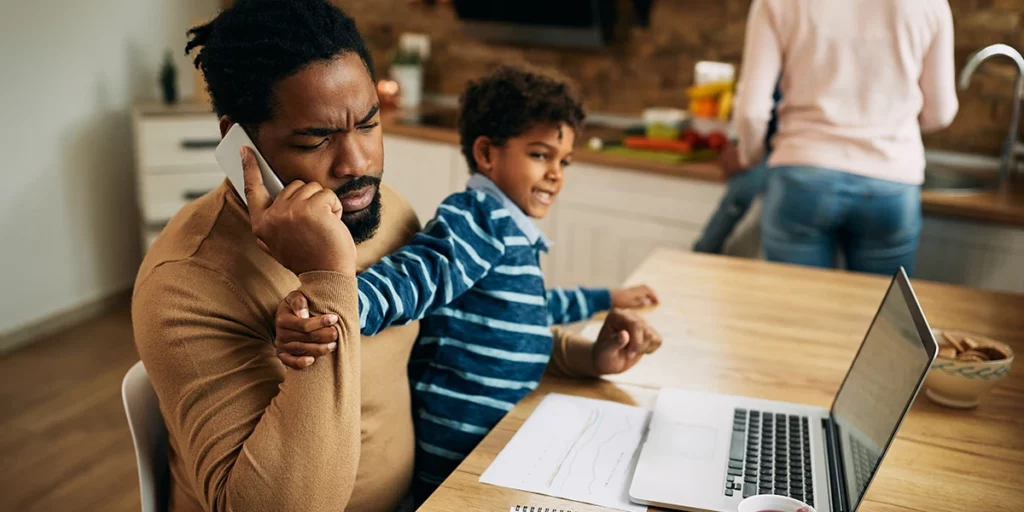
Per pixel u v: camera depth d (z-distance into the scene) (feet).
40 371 9.80
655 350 4.41
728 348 4.80
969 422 4.09
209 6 12.85
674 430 3.76
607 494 3.28
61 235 11.00
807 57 7.57
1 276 10.31
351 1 13.16
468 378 4.12
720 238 8.92
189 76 12.65
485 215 4.17
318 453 2.95
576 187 10.12
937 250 8.47
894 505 3.32
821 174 7.64
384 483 3.79
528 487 3.31
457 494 3.24
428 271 3.71
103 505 7.38
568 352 4.40
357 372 3.08
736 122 7.97
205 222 3.27
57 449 8.19
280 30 3.00
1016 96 8.55
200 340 3.08
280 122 3.05
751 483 3.36
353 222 3.28
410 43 12.64
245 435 3.03
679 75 11.03
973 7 9.20
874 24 7.28
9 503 7.31
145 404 3.69
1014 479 3.58
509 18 11.58
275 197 3.10
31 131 10.41
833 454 3.60
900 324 3.55
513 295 4.17
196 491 3.19
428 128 10.85
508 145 4.30
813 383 4.39
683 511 3.20
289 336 2.95
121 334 10.91
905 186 7.63
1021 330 5.29
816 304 5.57
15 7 9.97
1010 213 7.85
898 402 3.14
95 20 11.03
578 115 4.35
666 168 9.39
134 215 11.98
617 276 10.15
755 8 7.75
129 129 11.73
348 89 3.08
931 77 7.43
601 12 10.96
